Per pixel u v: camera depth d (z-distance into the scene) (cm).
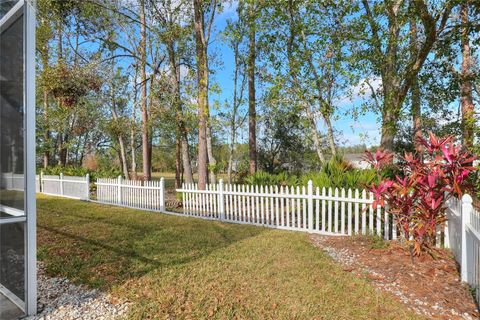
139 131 1820
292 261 511
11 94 332
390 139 988
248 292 391
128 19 1581
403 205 507
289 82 1197
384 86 999
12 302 327
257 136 2219
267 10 1171
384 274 452
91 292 398
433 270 456
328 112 1155
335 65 1092
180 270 471
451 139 523
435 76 1102
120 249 587
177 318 329
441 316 334
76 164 2930
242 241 651
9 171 341
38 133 2228
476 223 380
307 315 333
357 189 676
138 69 1691
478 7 836
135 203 1195
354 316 331
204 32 1320
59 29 1471
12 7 331
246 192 868
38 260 527
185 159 1442
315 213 765
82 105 1747
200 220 917
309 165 2188
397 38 938
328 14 1082
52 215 984
